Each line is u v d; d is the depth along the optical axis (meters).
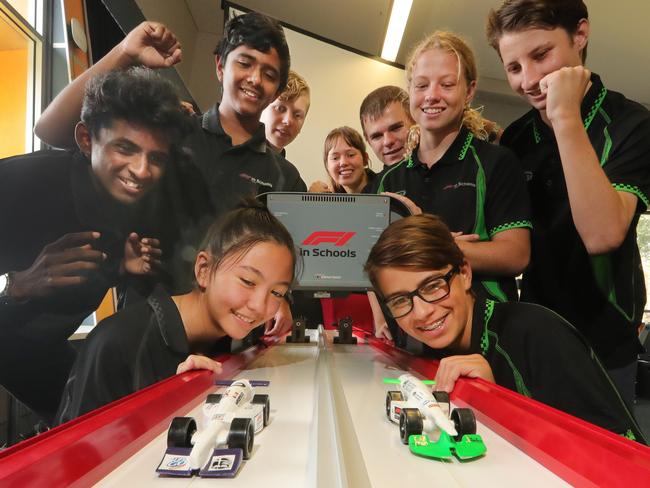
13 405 1.73
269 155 2.25
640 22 3.86
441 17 4.16
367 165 3.27
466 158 1.58
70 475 0.44
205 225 1.84
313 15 4.27
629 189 1.27
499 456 0.58
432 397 0.69
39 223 1.41
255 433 0.65
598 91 1.47
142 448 0.59
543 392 0.99
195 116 1.92
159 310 1.32
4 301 1.35
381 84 4.41
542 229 1.59
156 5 3.29
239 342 1.39
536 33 1.38
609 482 0.44
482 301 1.19
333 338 1.96
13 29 1.85
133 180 1.64
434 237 1.05
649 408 3.52
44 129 1.57
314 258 1.36
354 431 0.67
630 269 1.39
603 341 1.42
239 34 1.99
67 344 1.54
